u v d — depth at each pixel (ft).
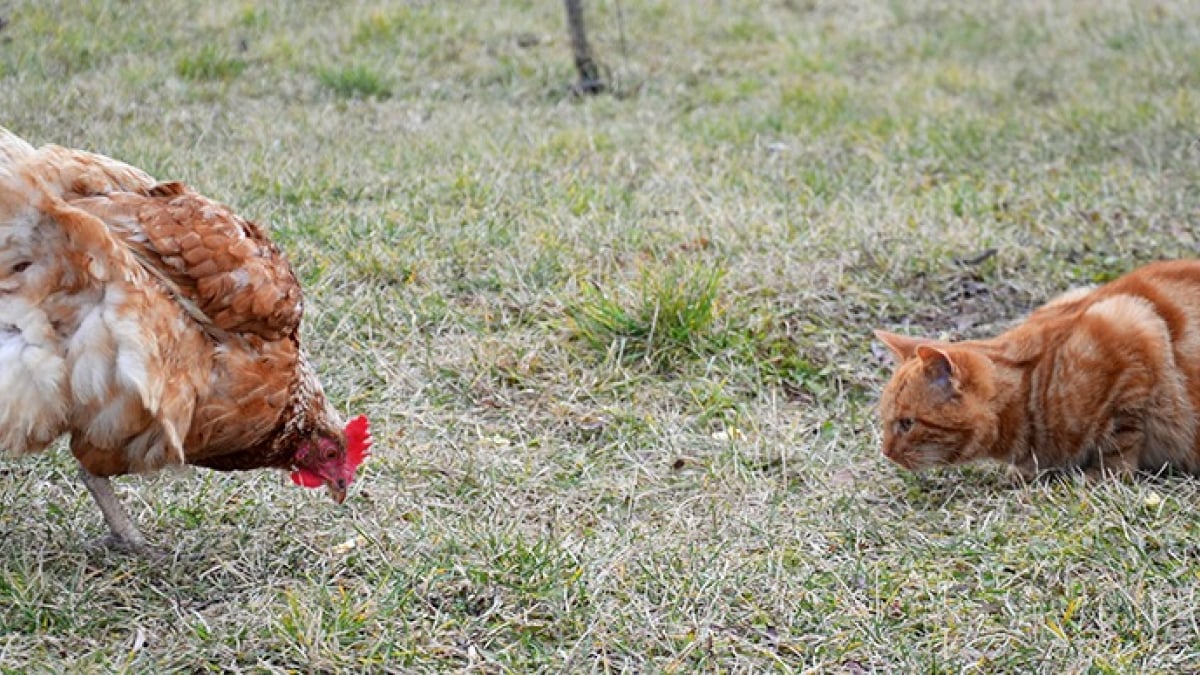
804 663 16.08
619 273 26.16
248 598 16.67
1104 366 19.83
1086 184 31.94
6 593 16.14
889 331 25.30
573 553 17.88
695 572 17.58
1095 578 17.58
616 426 21.75
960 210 30.37
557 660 15.84
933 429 20.12
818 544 18.61
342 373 22.43
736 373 23.47
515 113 36.68
